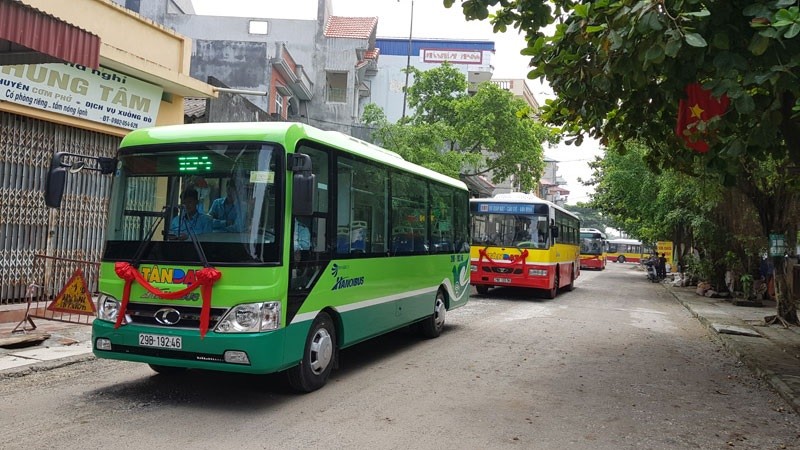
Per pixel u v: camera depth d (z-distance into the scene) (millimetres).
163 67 11773
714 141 6438
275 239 5484
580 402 6309
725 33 5527
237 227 5469
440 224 10289
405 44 39156
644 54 5582
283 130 5684
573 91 6871
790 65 5156
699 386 7406
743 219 16000
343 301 6723
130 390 6047
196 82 12852
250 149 5633
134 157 5941
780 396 7008
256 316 5309
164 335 5391
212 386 6293
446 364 7941
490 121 23359
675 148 8969
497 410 5852
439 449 4699
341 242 6711
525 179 25828
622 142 8984
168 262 5535
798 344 10484
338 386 6555
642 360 8898
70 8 10062
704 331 12844
